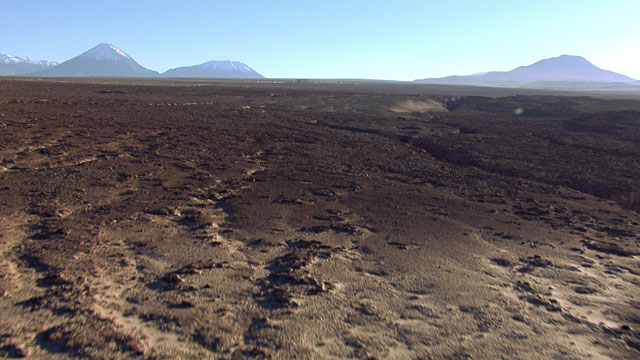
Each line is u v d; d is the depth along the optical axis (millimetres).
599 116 35812
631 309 5676
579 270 6957
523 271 6840
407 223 9219
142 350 4289
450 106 60406
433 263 7031
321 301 5516
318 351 4414
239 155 17047
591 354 4582
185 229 8273
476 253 7586
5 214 8570
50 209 9031
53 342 4367
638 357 4551
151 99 44969
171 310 5148
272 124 28562
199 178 12781
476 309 5496
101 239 7496
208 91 66188
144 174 12938
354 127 29594
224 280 6047
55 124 21562
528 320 5254
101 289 5633
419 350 4523
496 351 4559
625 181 14664
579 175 15742
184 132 22266
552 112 47000
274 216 9344
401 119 37406
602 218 10203
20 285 5637
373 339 4680
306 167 15289
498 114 45875
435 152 21891
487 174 15422
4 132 17922
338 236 8211
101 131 20609
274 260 6898
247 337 4637
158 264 6559
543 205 11195
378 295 5781
